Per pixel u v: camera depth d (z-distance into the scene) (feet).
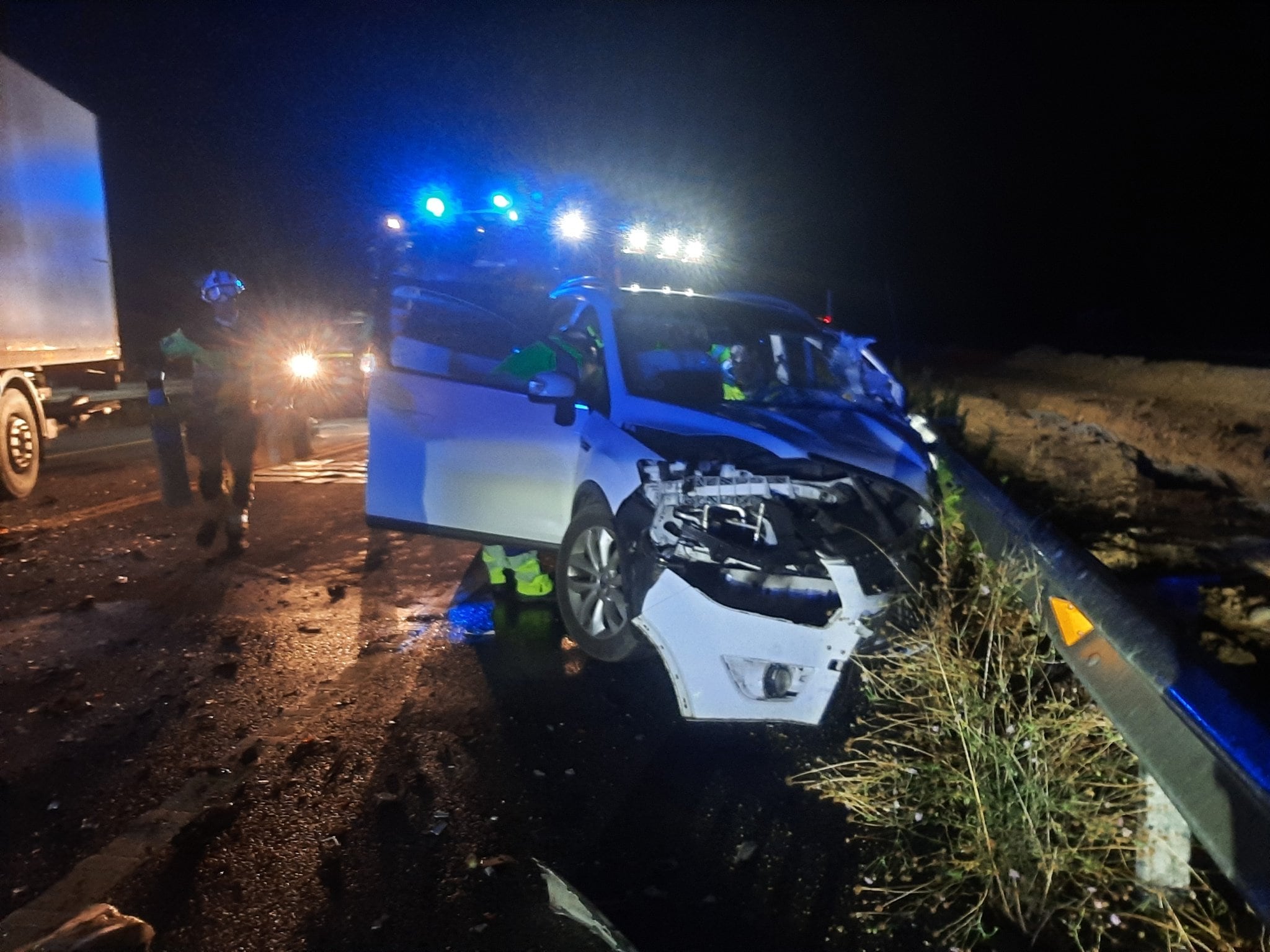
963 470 18.35
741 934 10.09
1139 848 9.78
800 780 13.09
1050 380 60.64
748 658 13.51
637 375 17.53
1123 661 9.73
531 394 17.30
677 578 13.84
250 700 15.53
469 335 21.65
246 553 24.34
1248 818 7.28
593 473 16.26
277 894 10.62
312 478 34.83
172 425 28.91
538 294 24.34
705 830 11.95
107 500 30.86
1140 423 39.73
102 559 23.43
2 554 23.65
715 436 15.47
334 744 13.98
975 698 11.22
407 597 20.89
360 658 17.31
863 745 13.89
